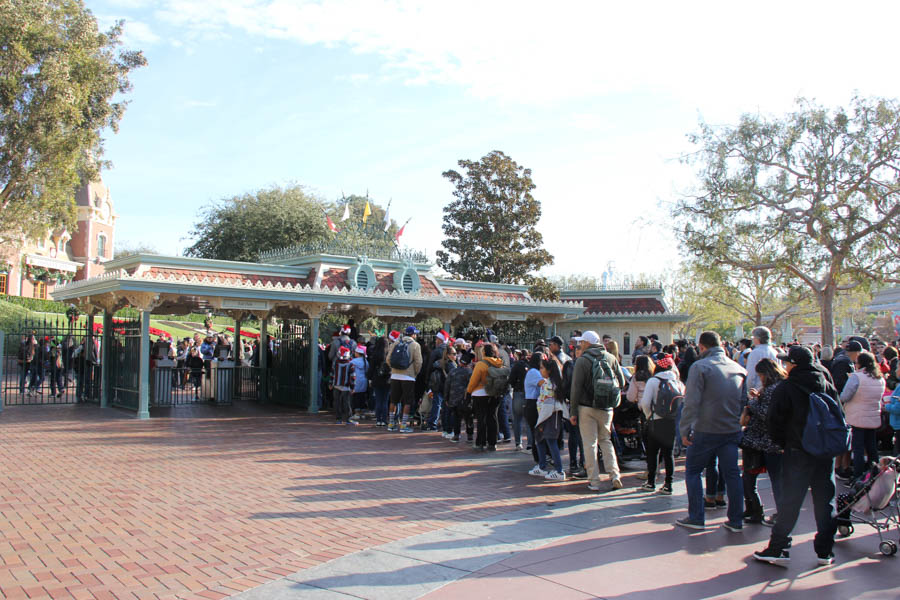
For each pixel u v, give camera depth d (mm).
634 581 5336
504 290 23500
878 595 5062
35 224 28781
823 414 5664
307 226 43000
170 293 15461
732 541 6516
